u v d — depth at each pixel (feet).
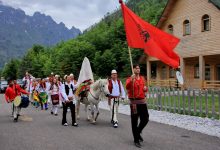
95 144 28.50
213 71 97.96
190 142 28.86
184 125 38.78
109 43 213.87
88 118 45.11
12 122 44.29
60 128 38.19
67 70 203.00
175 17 103.30
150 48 32.22
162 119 44.27
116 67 181.68
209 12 89.40
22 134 34.30
